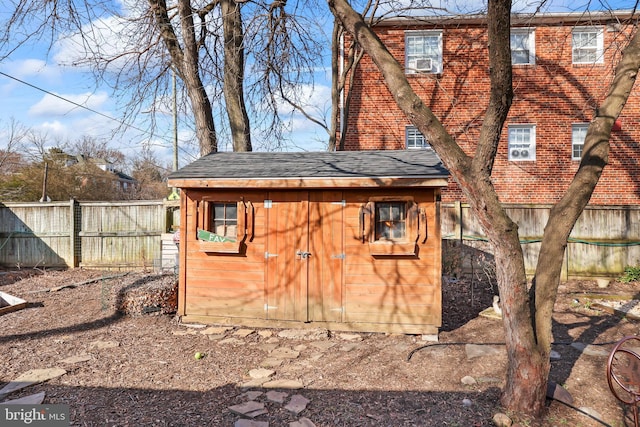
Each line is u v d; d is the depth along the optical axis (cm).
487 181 367
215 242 640
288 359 518
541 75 1339
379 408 390
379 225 618
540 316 377
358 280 614
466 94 1342
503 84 353
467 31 1341
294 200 630
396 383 445
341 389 432
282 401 404
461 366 489
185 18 923
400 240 607
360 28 427
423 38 1369
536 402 373
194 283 659
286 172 616
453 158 376
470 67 1345
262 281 638
